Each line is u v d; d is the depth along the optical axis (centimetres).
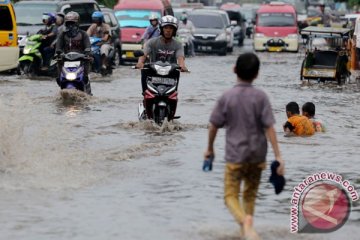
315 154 2478
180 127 2977
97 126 2973
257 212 1766
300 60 7656
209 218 1700
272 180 1490
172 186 2000
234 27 11225
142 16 7175
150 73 2978
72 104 3666
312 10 13288
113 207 1781
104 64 5397
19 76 5247
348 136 2864
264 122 1484
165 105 2955
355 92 4653
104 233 1577
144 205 1805
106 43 5475
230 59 7900
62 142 2530
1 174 2067
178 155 2422
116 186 1988
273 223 1678
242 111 1491
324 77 5222
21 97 2688
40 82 4819
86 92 3931
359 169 2248
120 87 4597
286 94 4394
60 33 3969
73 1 6188
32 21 5981
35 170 2114
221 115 1502
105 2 9838
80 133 2778
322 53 5303
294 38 9319
